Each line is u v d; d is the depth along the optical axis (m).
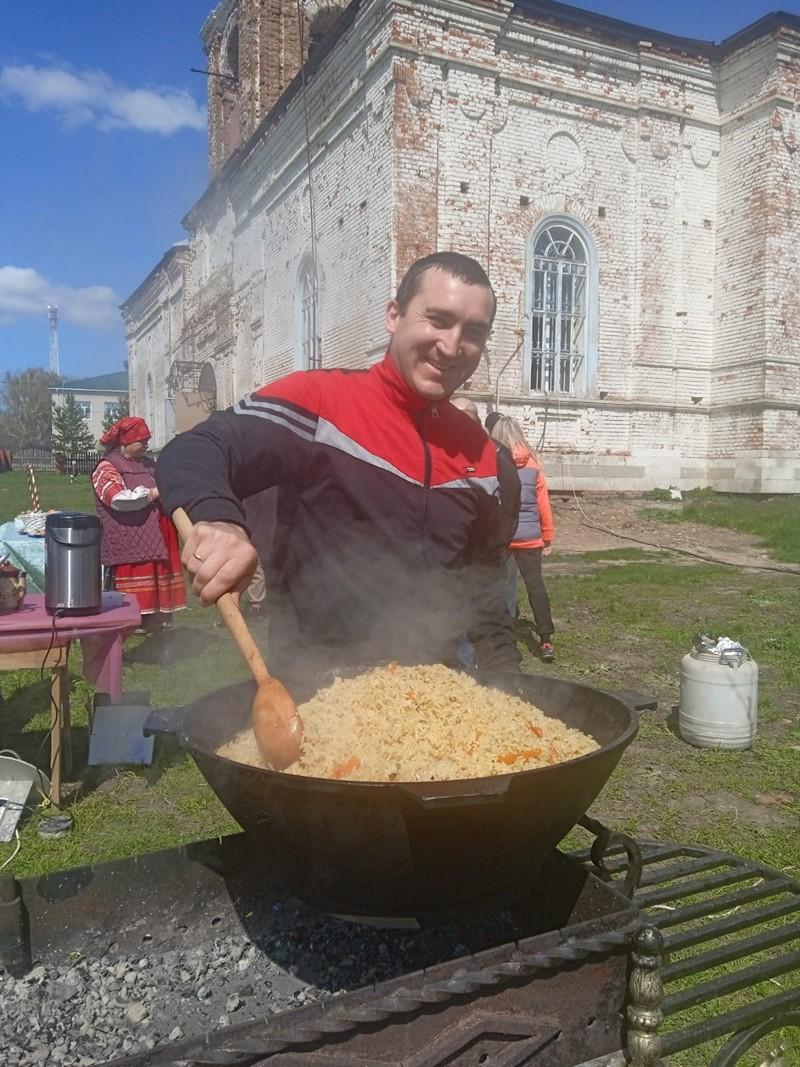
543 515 5.61
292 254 17.08
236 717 1.57
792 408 15.22
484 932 1.63
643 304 15.27
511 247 14.09
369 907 1.26
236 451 1.63
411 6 12.81
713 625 6.68
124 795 3.56
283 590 1.89
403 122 13.02
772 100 14.62
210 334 23.19
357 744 1.41
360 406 1.80
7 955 1.52
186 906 1.67
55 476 31.23
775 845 3.07
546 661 5.64
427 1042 1.22
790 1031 2.09
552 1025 1.29
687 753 4.01
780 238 14.95
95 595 3.40
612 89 14.69
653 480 15.52
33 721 4.50
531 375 14.75
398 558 1.82
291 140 16.64
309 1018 1.17
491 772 1.33
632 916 1.35
